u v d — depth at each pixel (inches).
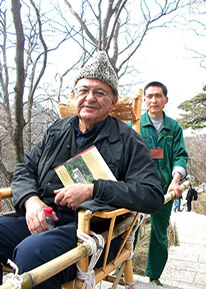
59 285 47.4
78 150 63.7
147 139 103.2
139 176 57.0
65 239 49.4
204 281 115.3
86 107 63.1
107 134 62.2
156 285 100.9
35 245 46.6
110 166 59.4
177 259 151.4
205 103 566.6
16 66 143.6
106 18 156.7
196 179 877.8
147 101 104.4
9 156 259.3
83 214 47.6
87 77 62.8
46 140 70.4
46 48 173.8
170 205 97.6
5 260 57.6
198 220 281.6
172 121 104.9
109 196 51.3
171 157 102.7
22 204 60.7
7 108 199.9
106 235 52.3
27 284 33.0
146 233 189.2
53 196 62.5
